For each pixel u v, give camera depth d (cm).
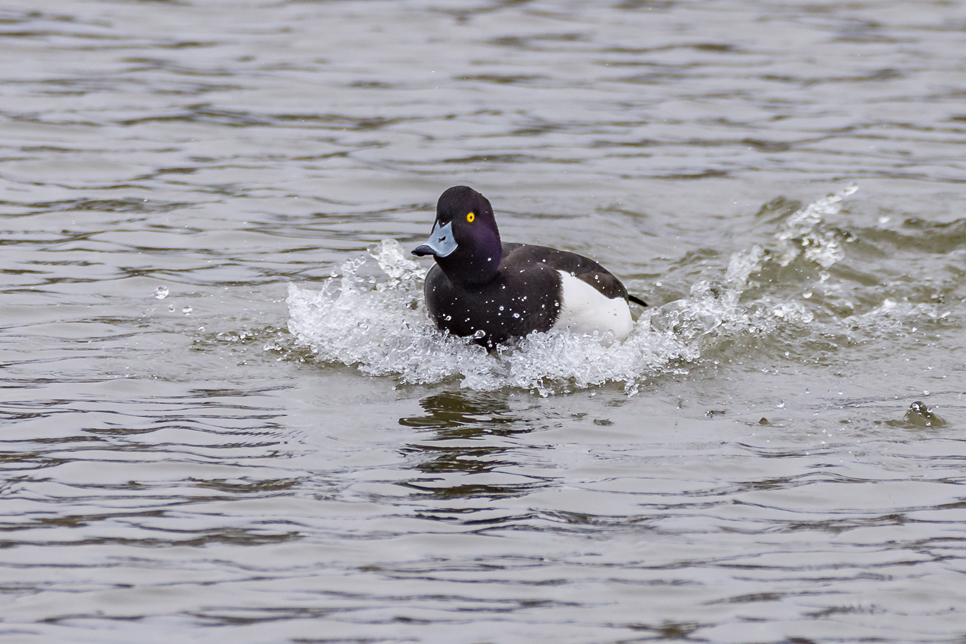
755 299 1286
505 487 806
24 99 1967
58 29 2427
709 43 2466
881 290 1308
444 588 671
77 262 1333
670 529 748
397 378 1034
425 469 834
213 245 1415
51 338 1103
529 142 1855
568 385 1026
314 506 769
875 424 940
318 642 614
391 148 1806
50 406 936
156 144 1795
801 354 1126
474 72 2230
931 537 742
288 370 1047
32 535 720
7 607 640
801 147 1853
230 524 740
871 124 1973
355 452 862
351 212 1557
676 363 1088
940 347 1145
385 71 2225
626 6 2762
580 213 1557
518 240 1455
